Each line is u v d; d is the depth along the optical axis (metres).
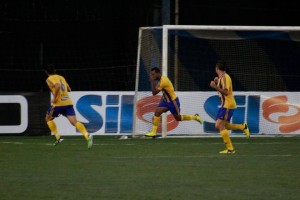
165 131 46.53
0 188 25.78
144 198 23.78
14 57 61.34
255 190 25.30
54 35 61.81
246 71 52.34
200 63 51.59
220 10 62.91
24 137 46.56
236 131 47.25
